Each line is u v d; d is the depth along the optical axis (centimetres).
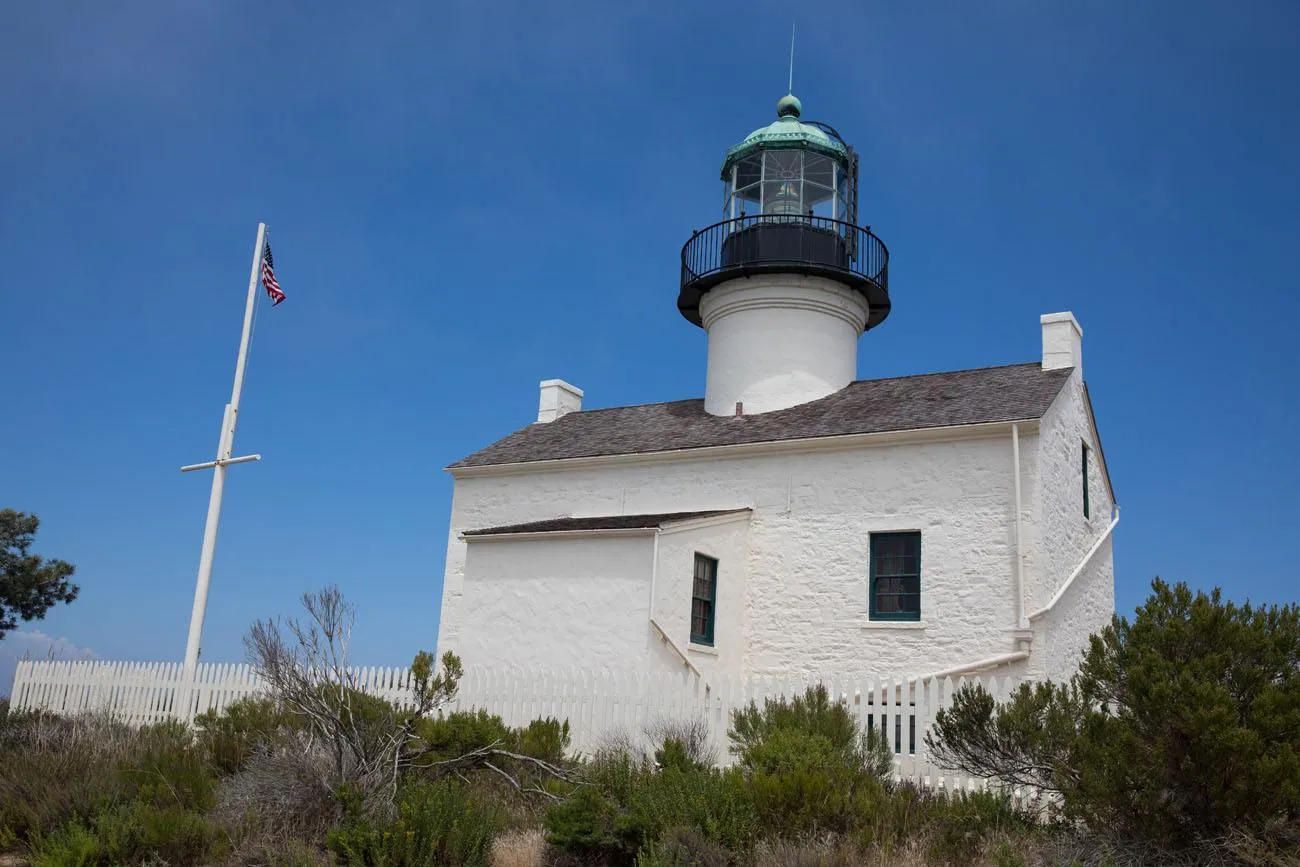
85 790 1084
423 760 1248
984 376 2027
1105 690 998
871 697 1434
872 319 2444
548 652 1817
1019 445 1752
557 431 2448
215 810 1075
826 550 1880
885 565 1833
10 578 2622
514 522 2255
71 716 1850
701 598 1861
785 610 1892
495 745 1294
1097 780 913
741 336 2297
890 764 1212
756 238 2311
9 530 2681
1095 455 2119
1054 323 1997
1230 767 862
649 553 1755
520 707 1594
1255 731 862
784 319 2264
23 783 1114
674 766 1116
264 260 2286
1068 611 1798
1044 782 1053
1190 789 885
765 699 1328
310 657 1195
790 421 2077
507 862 988
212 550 2097
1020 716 1062
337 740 1112
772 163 2434
